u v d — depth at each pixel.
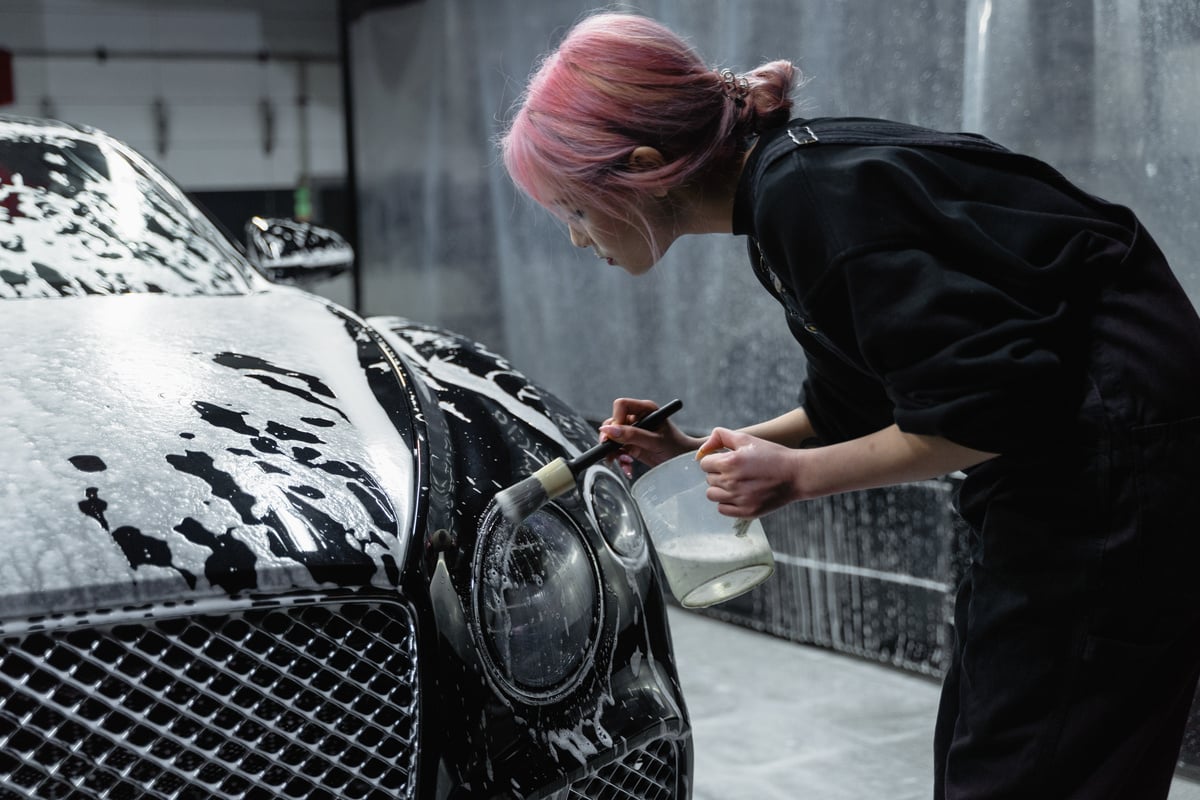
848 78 2.39
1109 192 1.97
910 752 2.08
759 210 0.98
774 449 1.00
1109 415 0.92
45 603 0.98
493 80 3.66
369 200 4.50
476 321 3.88
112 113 4.34
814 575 2.66
